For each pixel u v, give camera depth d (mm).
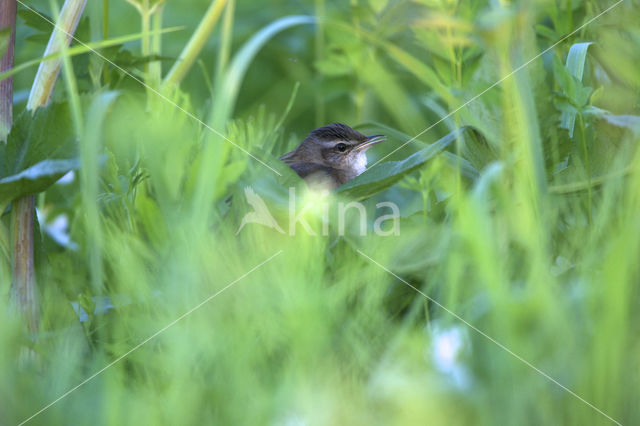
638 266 3080
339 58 7758
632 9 4812
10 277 3887
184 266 3508
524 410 2807
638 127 4234
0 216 3855
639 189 3469
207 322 3236
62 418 2898
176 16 10578
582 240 3801
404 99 7281
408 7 5711
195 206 3658
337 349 3199
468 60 5703
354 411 2896
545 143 4371
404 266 3879
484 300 3203
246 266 3625
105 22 5910
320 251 3807
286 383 2947
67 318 3811
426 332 3299
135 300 3533
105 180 4836
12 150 3930
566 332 2967
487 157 4598
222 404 2914
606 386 2799
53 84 4348
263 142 5988
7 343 3174
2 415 2898
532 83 4320
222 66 7008
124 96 5293
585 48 4762
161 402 2914
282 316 3230
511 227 3705
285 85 9461
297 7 10219
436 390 2867
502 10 4145
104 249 3943
